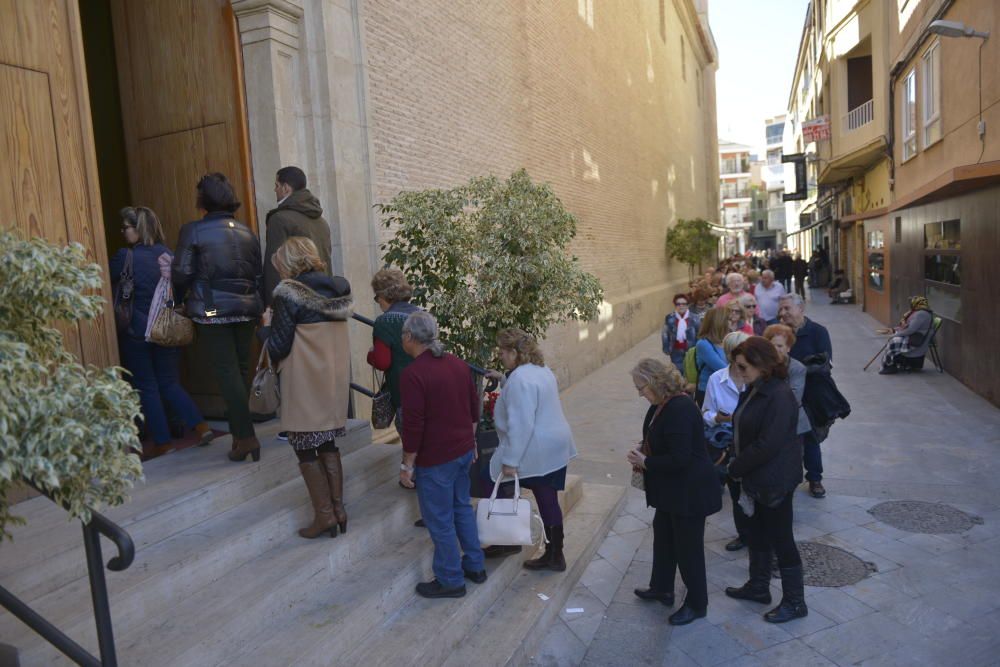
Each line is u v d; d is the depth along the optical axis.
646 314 19.69
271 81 5.71
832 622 4.38
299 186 5.20
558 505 4.87
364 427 5.71
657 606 4.70
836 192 29.03
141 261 4.75
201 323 4.42
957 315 11.01
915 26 13.22
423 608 4.00
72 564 3.32
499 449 4.66
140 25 6.07
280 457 4.68
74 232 4.35
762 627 4.36
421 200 5.73
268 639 3.36
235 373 4.55
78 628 2.95
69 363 2.37
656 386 4.34
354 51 6.57
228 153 5.85
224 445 5.03
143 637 3.11
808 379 6.26
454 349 5.80
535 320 6.10
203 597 3.47
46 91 4.24
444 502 4.05
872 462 7.35
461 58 9.00
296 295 3.95
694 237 24.73
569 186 13.58
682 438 4.25
